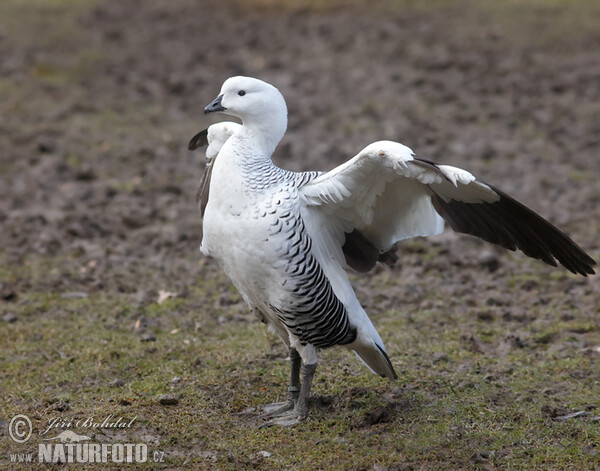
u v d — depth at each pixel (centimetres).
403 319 1112
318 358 993
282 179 802
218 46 2728
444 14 2970
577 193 1617
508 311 1124
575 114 2095
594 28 2739
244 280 806
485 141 1930
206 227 817
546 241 781
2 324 1087
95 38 2773
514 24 2814
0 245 1356
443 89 2294
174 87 2316
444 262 1315
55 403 863
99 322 1102
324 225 828
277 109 841
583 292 1196
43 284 1221
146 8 3197
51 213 1507
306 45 2717
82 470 737
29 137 1900
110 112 2131
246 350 1017
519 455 766
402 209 823
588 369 954
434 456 761
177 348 1021
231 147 816
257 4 3225
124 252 1359
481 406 862
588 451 771
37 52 2566
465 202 788
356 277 1275
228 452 769
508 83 2311
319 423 828
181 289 1220
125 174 1739
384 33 2778
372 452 769
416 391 897
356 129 2017
